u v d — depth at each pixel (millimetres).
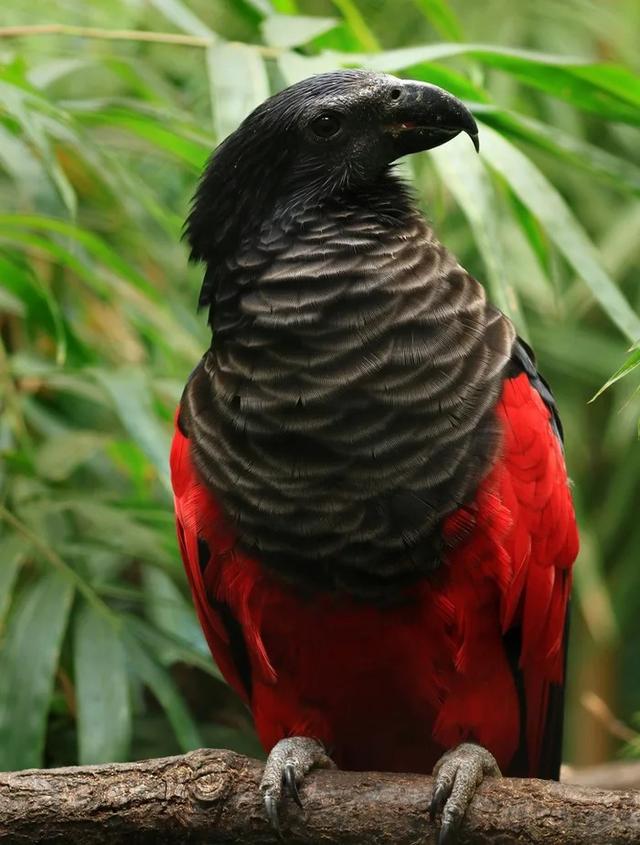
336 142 7273
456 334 6750
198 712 10344
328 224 7113
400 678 7074
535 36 12188
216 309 7230
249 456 6766
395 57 8141
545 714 7699
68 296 10680
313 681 7176
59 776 6309
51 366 9695
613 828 5883
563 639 7621
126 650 8539
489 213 7844
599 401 12758
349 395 6656
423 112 7285
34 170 8789
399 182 7445
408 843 6230
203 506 6977
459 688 7039
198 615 7652
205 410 7004
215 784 6340
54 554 8805
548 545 7004
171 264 10914
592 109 8625
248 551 6871
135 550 9117
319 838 6320
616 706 13312
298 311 6797
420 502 6621
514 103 11602
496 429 6723
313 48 9094
